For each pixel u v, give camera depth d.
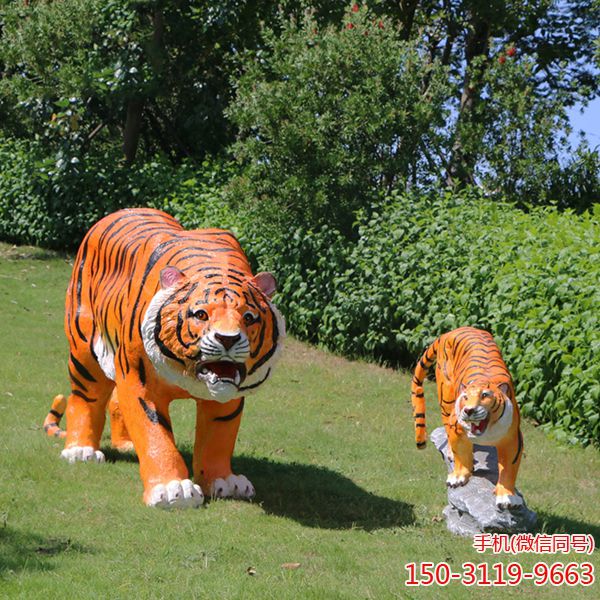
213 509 8.49
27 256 23.08
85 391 9.95
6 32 24.84
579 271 12.41
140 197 22.52
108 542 7.46
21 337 16.25
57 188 23.05
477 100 21.41
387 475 10.42
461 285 14.36
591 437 11.79
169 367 8.17
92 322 9.75
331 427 12.49
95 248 9.87
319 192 16.78
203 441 9.10
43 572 6.66
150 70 23.39
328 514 8.83
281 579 6.82
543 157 20.16
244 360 7.88
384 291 15.70
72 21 23.33
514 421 8.08
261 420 12.45
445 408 8.98
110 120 25.91
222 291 8.02
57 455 9.81
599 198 20.50
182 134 26.98
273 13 24.92
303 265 17.55
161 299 8.18
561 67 23.83
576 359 11.76
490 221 15.41
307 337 17.64
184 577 6.75
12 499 8.27
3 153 24.83
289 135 17.03
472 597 6.80
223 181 21.52
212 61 25.67
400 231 15.64
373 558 7.51
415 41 19.30
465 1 22.91
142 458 8.62
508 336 13.01
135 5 22.84
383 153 17.36
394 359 16.62
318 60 17.38
